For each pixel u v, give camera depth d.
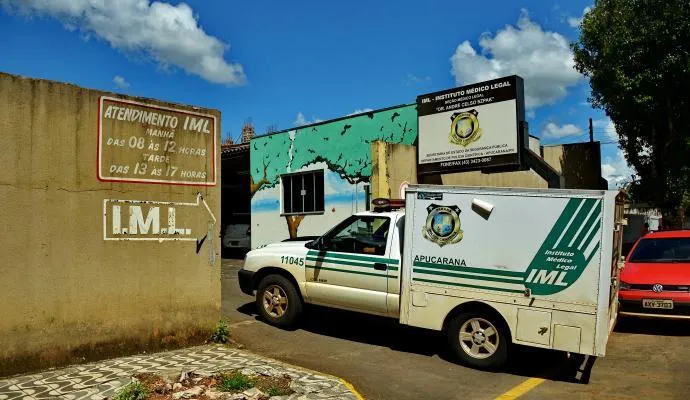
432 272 7.27
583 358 7.49
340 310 8.48
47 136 5.98
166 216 7.07
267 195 19.80
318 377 6.17
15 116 5.74
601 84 18.20
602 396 5.94
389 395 5.90
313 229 18.05
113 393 5.21
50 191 5.99
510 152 12.97
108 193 6.50
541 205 6.68
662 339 8.58
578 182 19.31
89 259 6.31
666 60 16.67
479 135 13.46
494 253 6.88
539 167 13.61
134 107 6.76
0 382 5.46
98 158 6.41
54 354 6.00
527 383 6.39
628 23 17.28
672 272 9.18
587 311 6.34
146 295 6.85
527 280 6.66
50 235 5.99
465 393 6.01
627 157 20.50
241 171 25.19
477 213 7.03
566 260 6.48
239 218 26.03
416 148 14.70
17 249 5.73
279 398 5.34
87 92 6.34
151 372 5.93
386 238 7.88
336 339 8.24
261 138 20.06
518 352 7.67
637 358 7.49
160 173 7.02
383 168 13.40
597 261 6.34
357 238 8.19
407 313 7.43
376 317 9.38
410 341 8.24
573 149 19.38
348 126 17.06
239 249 23.50
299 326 8.91
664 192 19.12
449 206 7.22
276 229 19.44
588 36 18.27
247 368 6.27
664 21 16.59
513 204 6.83
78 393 5.20
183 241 7.27
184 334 7.25
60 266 6.06
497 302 6.81
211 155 7.61
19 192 5.75
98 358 6.38
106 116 6.49
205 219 7.52
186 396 5.22
